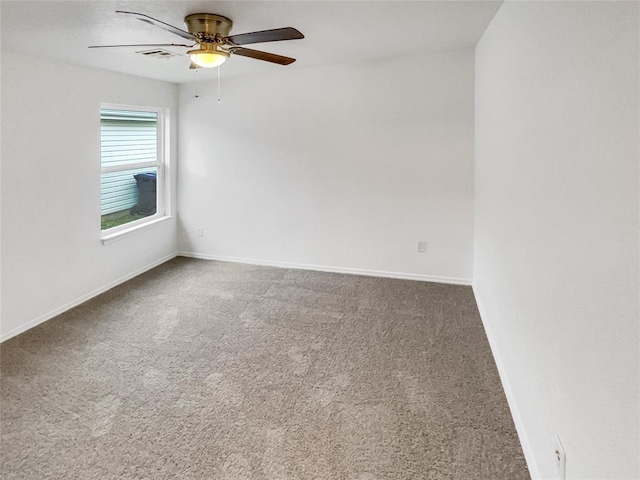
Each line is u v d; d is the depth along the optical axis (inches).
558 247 62.5
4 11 90.9
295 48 141.5
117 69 157.0
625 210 41.8
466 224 170.6
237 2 91.4
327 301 156.7
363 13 103.0
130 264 180.7
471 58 158.9
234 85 191.0
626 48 41.6
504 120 103.3
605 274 46.3
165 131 199.6
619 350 43.0
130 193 185.3
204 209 207.0
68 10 90.9
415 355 116.9
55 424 87.6
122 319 140.3
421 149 170.6
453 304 153.1
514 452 80.0
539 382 72.1
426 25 118.0
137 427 87.0
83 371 108.1
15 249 127.4
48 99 135.3
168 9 93.6
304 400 96.5
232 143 196.5
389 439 83.6
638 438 39.2
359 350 119.9
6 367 109.3
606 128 46.1
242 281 178.5
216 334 130.0
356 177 180.9
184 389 100.7
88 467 76.1
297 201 191.5
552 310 65.2
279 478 74.0
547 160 68.0
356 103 175.0
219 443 82.5
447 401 95.8
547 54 67.9
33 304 134.3
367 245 184.7
